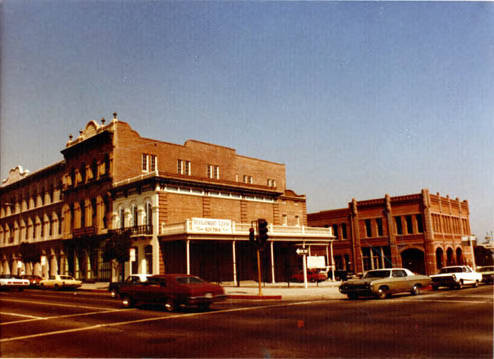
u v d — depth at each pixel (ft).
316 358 26.76
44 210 168.66
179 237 107.04
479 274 94.58
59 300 74.59
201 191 125.29
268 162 177.27
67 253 149.89
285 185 183.62
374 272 70.44
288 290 90.99
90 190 140.46
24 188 187.83
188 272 103.86
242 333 36.37
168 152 142.61
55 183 165.27
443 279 87.81
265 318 45.44
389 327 36.91
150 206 116.47
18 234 186.09
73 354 29.68
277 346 30.60
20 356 29.32
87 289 111.45
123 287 61.52
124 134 133.90
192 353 29.17
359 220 175.32
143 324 43.01
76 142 150.92
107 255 112.88
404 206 163.53
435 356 26.21
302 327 38.55
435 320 39.93
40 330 40.52
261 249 76.43
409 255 167.12
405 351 27.73
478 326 36.01
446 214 170.40
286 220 159.33
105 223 132.05
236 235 115.34
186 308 57.88
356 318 43.11
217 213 128.57
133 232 118.11
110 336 36.42
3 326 43.45
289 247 149.18
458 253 175.73
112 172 129.90
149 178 115.14
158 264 110.52
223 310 54.60
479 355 26.07
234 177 160.97
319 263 117.29
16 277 115.44
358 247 173.58
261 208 144.05
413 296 68.54
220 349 30.19
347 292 66.74
